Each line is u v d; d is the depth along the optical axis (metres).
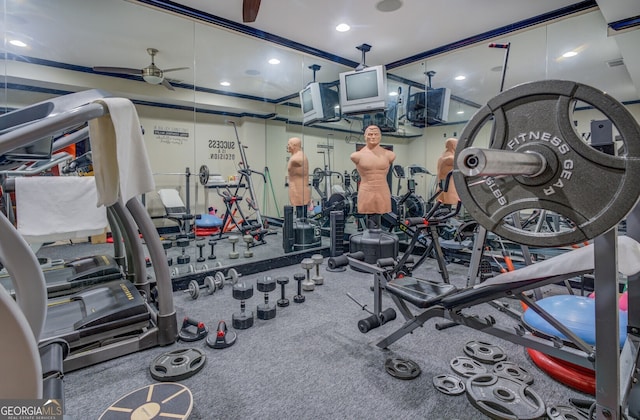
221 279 3.22
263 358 1.97
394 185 5.13
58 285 2.46
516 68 3.95
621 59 3.25
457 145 0.83
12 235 0.99
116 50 3.37
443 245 4.23
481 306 2.76
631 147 0.63
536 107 0.74
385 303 2.88
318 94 4.85
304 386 1.70
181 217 3.93
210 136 4.14
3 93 2.87
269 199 4.80
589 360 1.37
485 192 0.81
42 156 1.28
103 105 1.34
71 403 1.56
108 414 1.43
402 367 1.84
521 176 0.75
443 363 1.91
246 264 3.75
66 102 1.28
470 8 3.21
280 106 4.66
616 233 0.97
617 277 0.99
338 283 3.46
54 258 3.68
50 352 1.27
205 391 1.66
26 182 2.06
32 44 2.96
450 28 3.63
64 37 3.09
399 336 1.98
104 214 2.33
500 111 0.78
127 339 2.01
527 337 1.57
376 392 1.65
